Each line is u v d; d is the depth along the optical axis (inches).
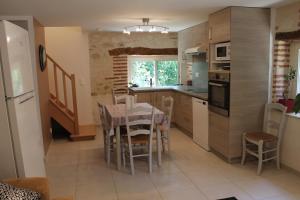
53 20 167.3
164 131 160.6
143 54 245.9
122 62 242.7
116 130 140.3
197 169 140.7
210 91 160.9
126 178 132.4
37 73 156.6
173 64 259.9
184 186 122.0
